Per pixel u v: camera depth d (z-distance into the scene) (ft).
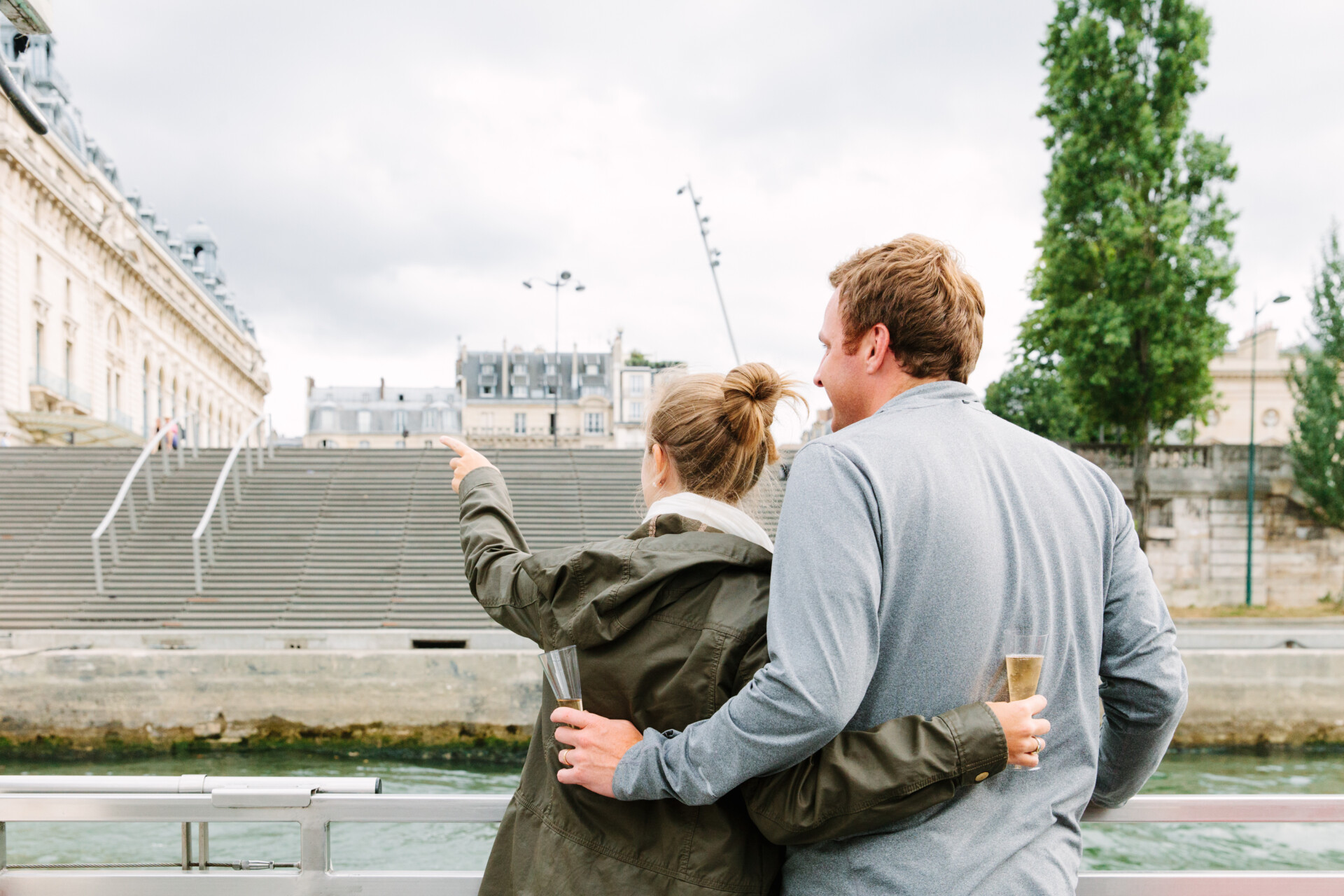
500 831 4.17
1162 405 84.02
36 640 39.40
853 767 3.45
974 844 3.61
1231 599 84.38
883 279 4.11
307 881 5.15
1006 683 3.66
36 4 14.80
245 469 61.67
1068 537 3.99
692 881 3.74
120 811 5.20
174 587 47.37
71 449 63.46
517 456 64.44
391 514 56.39
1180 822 4.97
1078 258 84.12
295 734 38.11
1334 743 42.91
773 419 4.49
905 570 3.63
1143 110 80.89
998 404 137.59
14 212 116.57
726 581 3.84
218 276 273.75
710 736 3.43
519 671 38.58
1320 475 83.25
